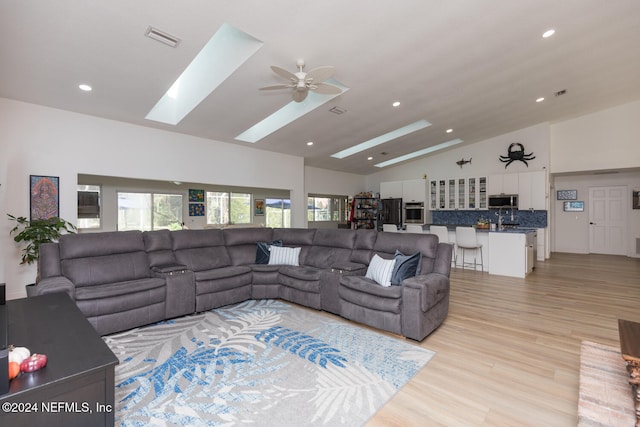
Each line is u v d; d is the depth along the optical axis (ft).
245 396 6.61
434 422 5.81
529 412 6.08
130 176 15.78
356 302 10.65
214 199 26.35
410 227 23.80
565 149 23.57
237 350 8.77
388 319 9.79
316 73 9.82
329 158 26.63
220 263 14.07
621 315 11.53
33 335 5.63
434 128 21.58
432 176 29.53
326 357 8.36
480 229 20.30
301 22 9.16
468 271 20.01
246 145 20.92
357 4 8.63
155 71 11.02
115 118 15.01
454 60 12.41
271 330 10.28
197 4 8.05
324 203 34.01
